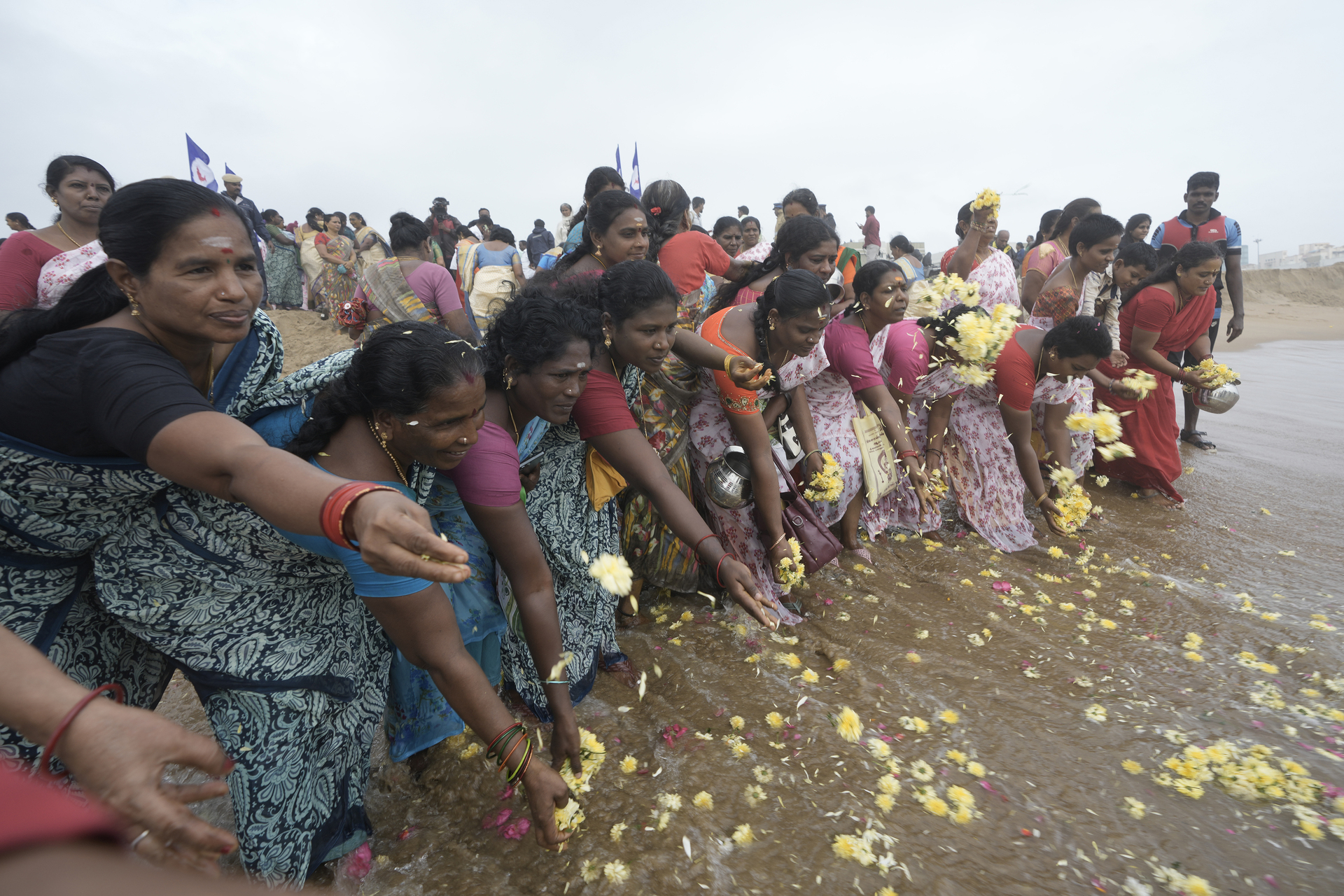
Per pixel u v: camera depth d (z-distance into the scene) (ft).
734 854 6.68
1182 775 7.64
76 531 5.49
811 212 17.53
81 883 1.15
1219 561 13.29
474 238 36.68
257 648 5.99
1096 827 7.00
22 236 10.45
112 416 4.68
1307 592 11.94
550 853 6.82
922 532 14.62
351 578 6.01
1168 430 16.63
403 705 7.91
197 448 4.50
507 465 7.09
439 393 5.44
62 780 5.24
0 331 5.09
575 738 7.18
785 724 8.52
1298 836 6.95
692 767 7.78
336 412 5.82
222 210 5.11
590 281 8.69
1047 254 18.69
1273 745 8.20
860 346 12.20
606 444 8.32
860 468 12.73
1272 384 35.83
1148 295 16.21
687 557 11.09
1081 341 12.82
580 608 9.08
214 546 5.71
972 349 11.96
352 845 6.91
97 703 3.67
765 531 11.17
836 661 9.89
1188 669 9.70
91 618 6.09
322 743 6.45
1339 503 16.34
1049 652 10.16
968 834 6.89
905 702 8.96
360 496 4.02
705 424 11.27
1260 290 120.47
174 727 3.77
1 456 4.99
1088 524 15.23
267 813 6.10
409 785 7.96
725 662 10.04
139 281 5.00
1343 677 9.42
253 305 5.36
